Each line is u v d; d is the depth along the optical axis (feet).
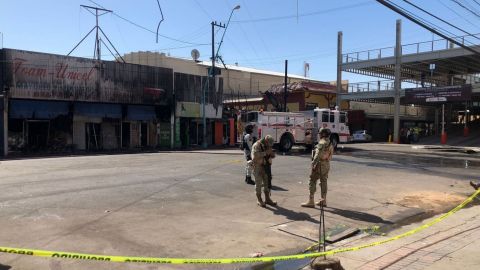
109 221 26.96
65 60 94.07
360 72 160.25
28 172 50.31
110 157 74.54
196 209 31.24
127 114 106.11
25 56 88.48
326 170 33.17
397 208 34.37
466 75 172.04
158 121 112.06
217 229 26.09
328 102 171.12
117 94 102.83
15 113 88.07
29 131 91.04
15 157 78.79
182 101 115.96
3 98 85.61
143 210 30.30
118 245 22.25
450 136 164.25
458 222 29.94
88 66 97.66
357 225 28.66
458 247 23.07
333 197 37.65
